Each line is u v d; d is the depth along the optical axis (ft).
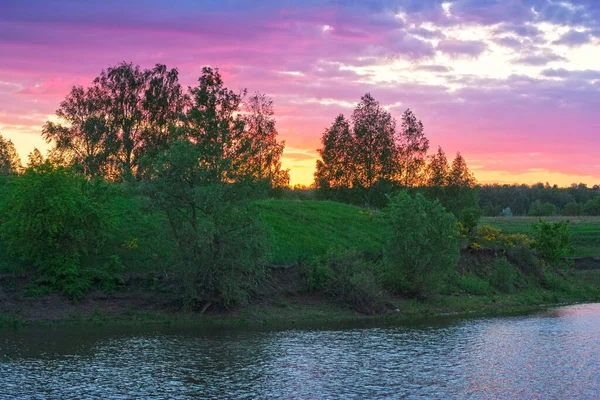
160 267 110.73
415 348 85.51
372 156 240.12
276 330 95.91
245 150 109.09
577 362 78.02
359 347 85.15
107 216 109.60
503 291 147.74
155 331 90.74
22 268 102.37
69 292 98.37
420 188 248.93
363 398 60.49
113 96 215.72
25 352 75.51
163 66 220.43
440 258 124.57
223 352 79.25
